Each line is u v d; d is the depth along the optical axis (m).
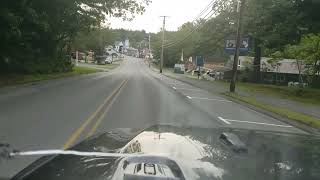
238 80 78.00
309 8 47.72
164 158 2.89
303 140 3.87
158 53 173.25
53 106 19.22
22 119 14.62
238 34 40.88
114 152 3.28
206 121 17.83
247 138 3.76
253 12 59.19
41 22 37.72
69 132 12.40
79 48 102.94
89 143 3.79
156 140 3.49
